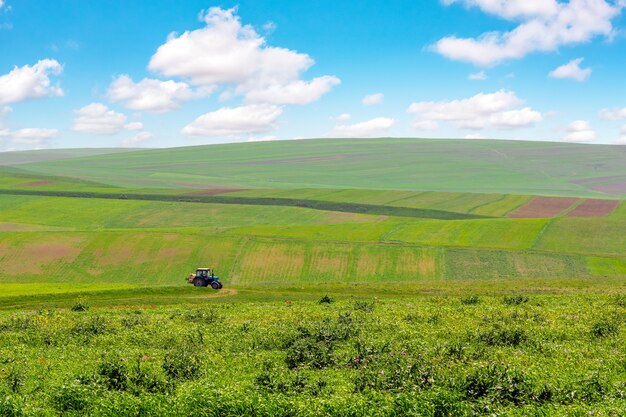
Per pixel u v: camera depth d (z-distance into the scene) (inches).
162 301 2303.2
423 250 4429.1
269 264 4153.5
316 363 1154.7
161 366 1114.1
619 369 1068.5
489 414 788.6
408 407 793.6
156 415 796.6
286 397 855.1
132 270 4020.7
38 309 2016.5
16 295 2426.2
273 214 6737.2
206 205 7199.8
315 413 781.3
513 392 884.6
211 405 804.0
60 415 820.6
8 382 1016.9
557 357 1179.3
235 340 1421.0
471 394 879.7
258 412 787.4
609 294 2183.8
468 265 4104.3
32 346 1413.6
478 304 1984.5
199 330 1536.7
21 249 4313.5
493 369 933.2
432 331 1477.6
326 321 1631.4
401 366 1017.5
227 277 3929.6
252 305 2137.1
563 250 4549.7
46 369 1135.0
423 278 3865.7
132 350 1316.4
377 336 1422.2
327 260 4227.4
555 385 919.7
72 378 1017.5
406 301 2118.6
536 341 1320.1
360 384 961.5
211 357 1227.2
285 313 1855.3
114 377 993.5
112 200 7411.4
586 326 1502.2
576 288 2556.6
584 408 796.0
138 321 1704.0
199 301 2301.9
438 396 822.5
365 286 2785.4
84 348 1364.4
